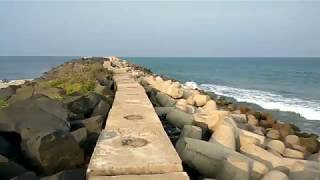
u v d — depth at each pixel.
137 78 17.70
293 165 6.05
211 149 5.54
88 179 3.55
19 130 5.84
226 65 151.12
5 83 35.09
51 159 5.13
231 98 30.48
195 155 5.47
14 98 10.42
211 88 43.94
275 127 11.17
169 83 14.81
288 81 63.38
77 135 6.01
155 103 12.28
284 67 127.69
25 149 5.37
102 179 3.52
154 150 4.25
